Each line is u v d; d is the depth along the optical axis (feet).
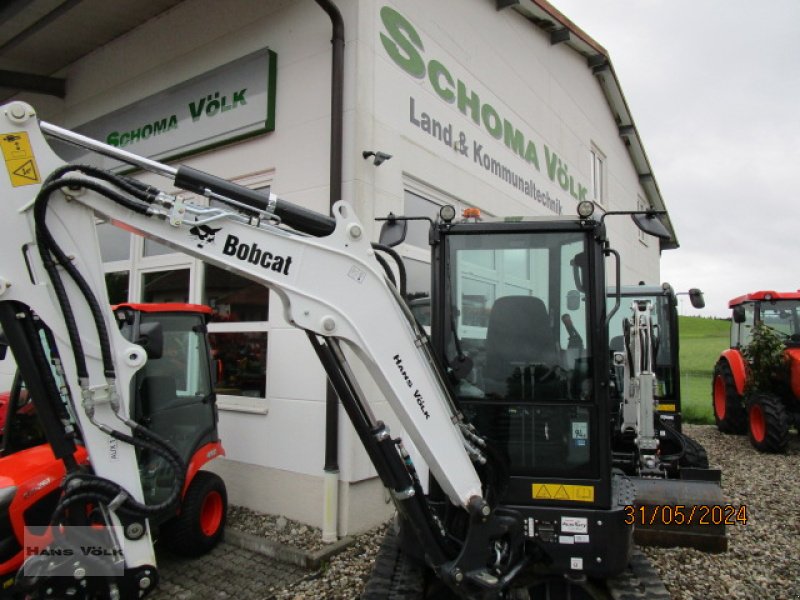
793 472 24.16
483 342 11.02
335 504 15.14
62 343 7.13
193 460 14.33
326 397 15.62
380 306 8.38
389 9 18.34
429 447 8.66
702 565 14.06
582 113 39.37
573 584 10.43
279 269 7.93
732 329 36.19
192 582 13.01
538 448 10.59
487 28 25.84
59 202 7.14
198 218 7.53
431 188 20.39
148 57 22.06
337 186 16.08
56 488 11.34
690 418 43.01
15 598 10.78
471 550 9.05
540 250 10.94
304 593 12.50
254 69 18.30
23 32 22.91
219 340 19.01
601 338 10.46
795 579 13.32
